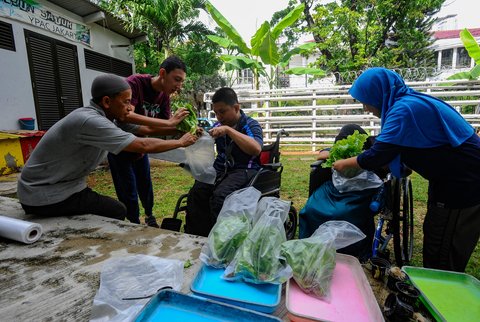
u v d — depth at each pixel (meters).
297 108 9.02
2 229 1.91
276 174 2.71
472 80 8.42
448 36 21.23
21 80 5.54
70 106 6.69
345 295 1.31
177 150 2.73
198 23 11.64
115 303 1.25
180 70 2.97
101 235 2.00
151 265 1.52
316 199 2.45
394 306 1.27
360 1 13.39
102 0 7.91
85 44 7.04
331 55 14.45
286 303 1.20
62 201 2.30
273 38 8.35
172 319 1.08
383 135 1.83
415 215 3.79
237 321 1.08
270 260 1.36
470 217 1.82
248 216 1.67
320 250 1.35
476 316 1.25
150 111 3.20
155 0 9.08
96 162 2.43
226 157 2.61
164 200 4.68
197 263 1.62
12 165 4.80
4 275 1.54
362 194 2.31
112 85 2.15
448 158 1.77
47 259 1.70
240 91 9.59
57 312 1.27
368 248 2.41
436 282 1.47
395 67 13.90
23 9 5.49
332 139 8.90
